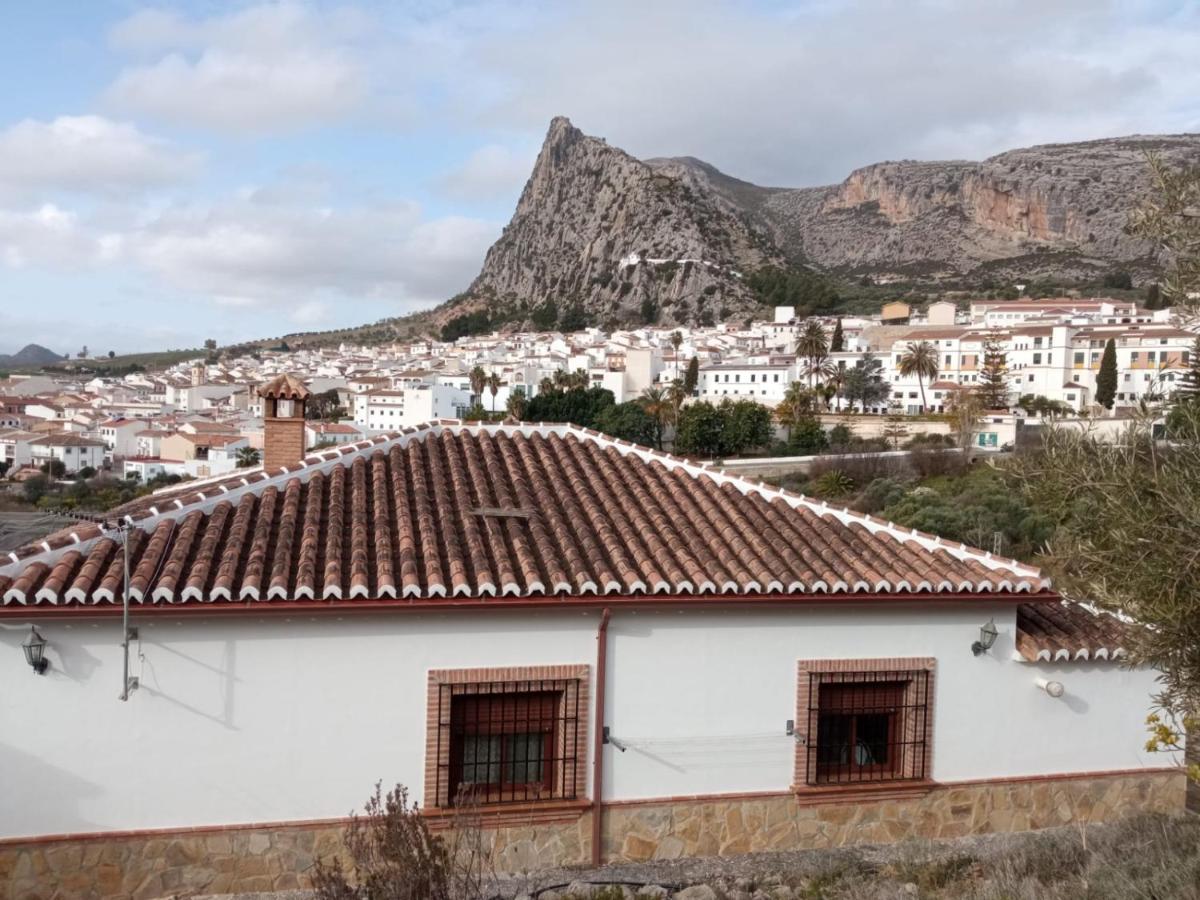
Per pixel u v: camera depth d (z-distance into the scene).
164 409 143.38
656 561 10.72
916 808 11.27
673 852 10.59
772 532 11.89
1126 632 7.75
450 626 9.94
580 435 14.41
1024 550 30.44
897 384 106.88
